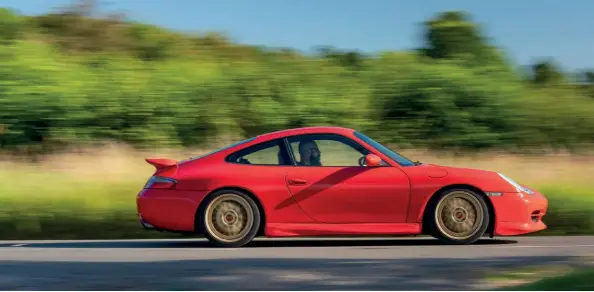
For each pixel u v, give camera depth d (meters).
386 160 8.09
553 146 20.09
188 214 8.00
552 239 8.60
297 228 7.98
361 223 7.98
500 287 5.21
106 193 12.22
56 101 19.59
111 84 21.30
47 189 12.61
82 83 21.03
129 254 7.39
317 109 21.75
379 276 5.71
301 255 7.14
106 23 28.80
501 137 20.61
